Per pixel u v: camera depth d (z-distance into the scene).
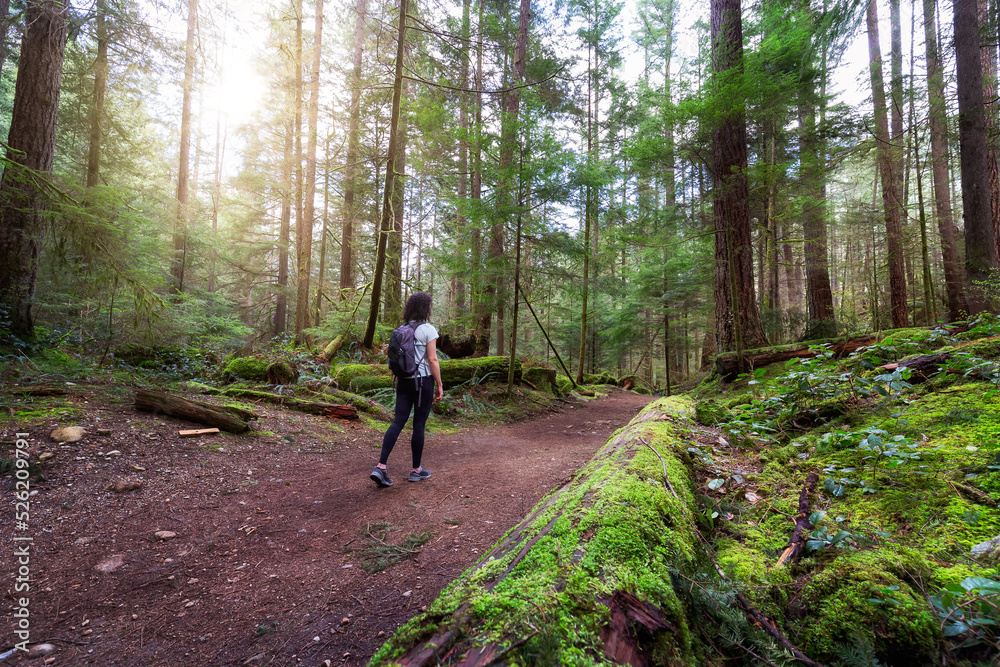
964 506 1.58
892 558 1.34
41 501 2.60
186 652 1.68
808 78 8.09
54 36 5.54
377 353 9.05
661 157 7.06
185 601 1.99
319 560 2.38
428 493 3.40
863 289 13.28
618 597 1.11
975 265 6.46
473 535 2.67
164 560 2.30
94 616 1.85
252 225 15.11
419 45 9.32
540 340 21.39
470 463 4.32
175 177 13.47
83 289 5.20
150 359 6.59
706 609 1.26
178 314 8.07
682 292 13.73
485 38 9.12
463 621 0.99
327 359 8.55
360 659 1.65
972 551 1.33
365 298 10.64
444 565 2.32
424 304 3.77
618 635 0.99
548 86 13.66
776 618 1.25
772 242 8.20
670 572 1.30
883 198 10.51
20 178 4.62
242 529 2.70
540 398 8.35
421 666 0.87
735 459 2.71
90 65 9.40
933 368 3.11
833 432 2.48
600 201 7.80
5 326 5.01
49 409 3.64
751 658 1.12
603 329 18.30
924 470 1.89
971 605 1.08
